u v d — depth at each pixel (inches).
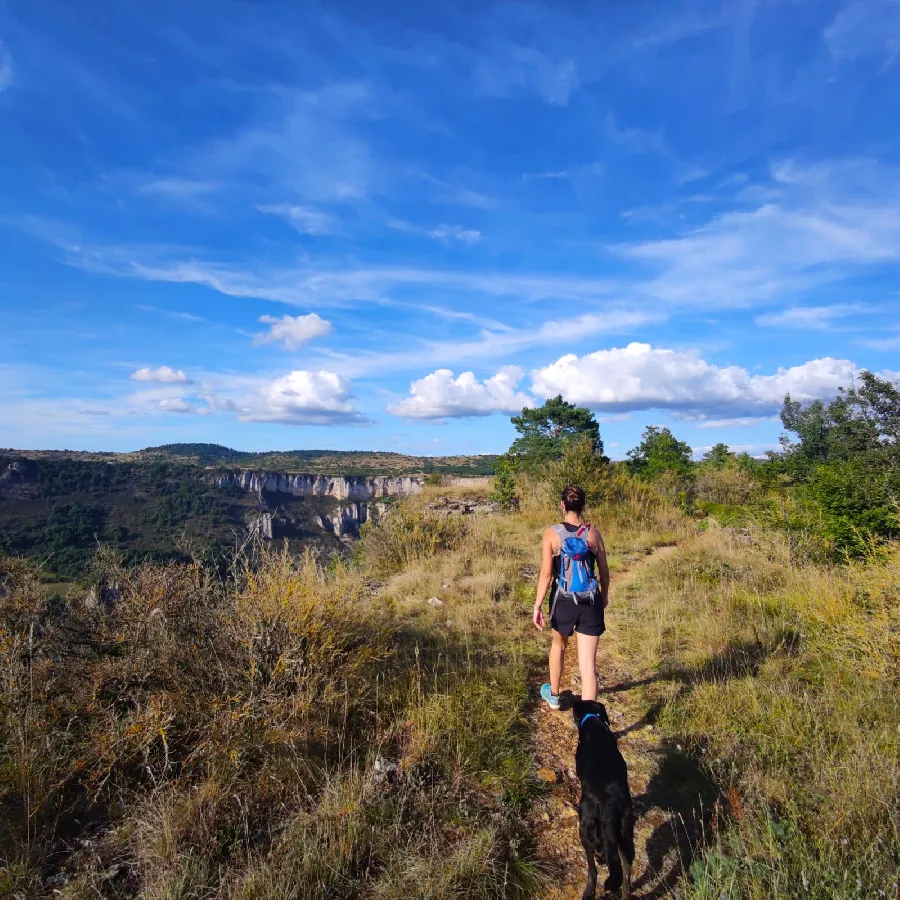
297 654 172.7
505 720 172.4
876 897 101.3
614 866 107.3
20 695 144.6
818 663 206.5
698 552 385.4
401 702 179.9
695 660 217.2
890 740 152.4
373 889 112.3
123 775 139.9
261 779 138.5
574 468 573.6
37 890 109.1
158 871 112.3
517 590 324.8
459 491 781.3
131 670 158.7
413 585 327.6
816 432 650.2
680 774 150.9
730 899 103.5
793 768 147.9
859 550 318.0
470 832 127.6
